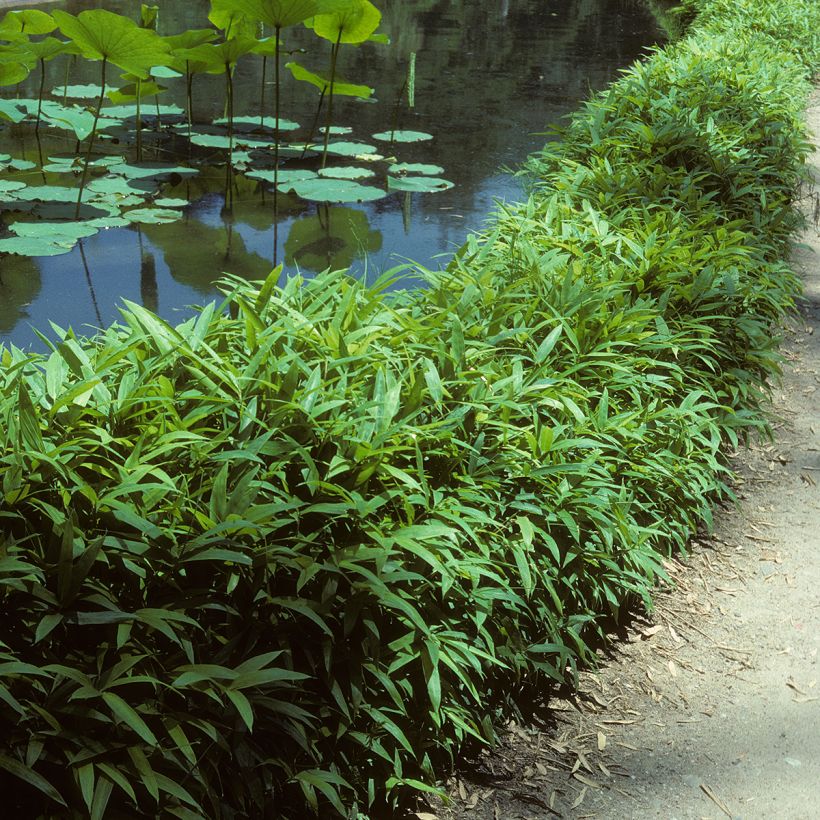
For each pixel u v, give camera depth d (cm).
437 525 238
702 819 247
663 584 339
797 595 336
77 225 638
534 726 275
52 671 189
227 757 210
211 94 1052
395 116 891
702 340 394
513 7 1755
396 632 235
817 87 1110
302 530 237
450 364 301
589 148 645
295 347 299
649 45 1406
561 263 418
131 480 219
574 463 281
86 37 675
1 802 189
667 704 286
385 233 659
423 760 240
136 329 290
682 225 502
